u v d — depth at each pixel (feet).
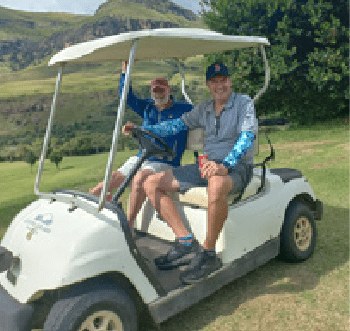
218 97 9.29
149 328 8.46
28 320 6.87
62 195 8.40
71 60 8.50
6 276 7.72
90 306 6.67
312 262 10.89
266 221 9.92
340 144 28.35
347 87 38.86
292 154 26.73
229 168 8.13
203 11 43.47
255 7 40.70
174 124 9.98
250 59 38.75
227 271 8.94
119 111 7.06
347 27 39.58
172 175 9.52
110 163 7.06
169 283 8.16
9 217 18.62
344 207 14.87
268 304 9.06
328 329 8.03
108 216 7.45
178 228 8.68
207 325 8.45
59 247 6.97
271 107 43.42
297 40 41.32
